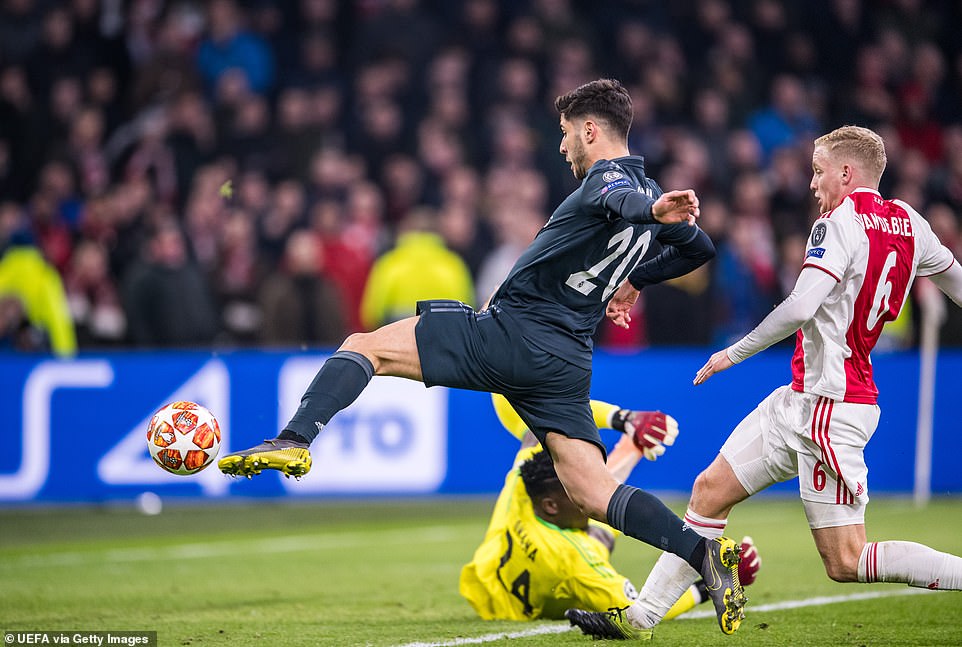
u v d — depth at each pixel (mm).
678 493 37875
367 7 53469
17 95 47438
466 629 18469
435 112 49438
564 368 15539
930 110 57531
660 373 37844
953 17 60031
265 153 47281
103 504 37469
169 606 21344
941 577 15414
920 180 51094
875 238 15555
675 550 14820
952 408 38844
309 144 47281
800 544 29469
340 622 19375
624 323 17578
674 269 17141
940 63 58312
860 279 15469
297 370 36375
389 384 36500
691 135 49781
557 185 49375
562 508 18594
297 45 52500
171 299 38688
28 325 38250
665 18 55469
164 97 47875
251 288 41156
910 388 38688
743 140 49938
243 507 37781
